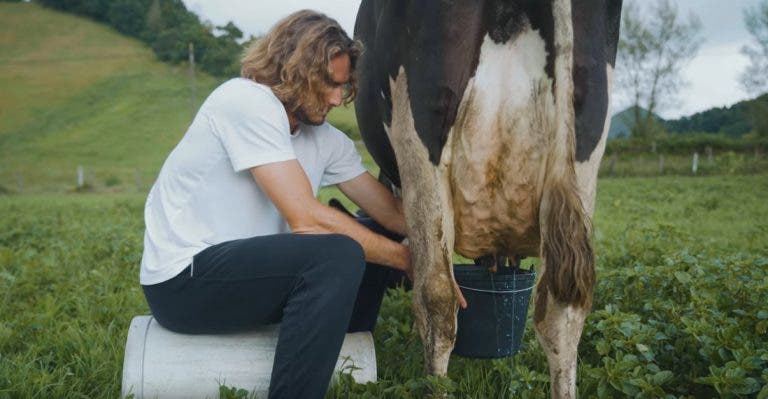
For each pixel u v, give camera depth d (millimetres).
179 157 2373
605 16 2121
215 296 2268
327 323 2164
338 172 2730
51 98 66938
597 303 3506
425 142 2227
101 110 64062
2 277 4547
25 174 40719
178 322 2379
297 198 2270
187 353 2367
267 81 2361
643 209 9789
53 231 7660
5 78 73000
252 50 2410
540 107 2141
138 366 2346
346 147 2725
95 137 55969
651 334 2707
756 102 38062
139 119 61281
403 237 2928
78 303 3830
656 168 26031
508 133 2182
